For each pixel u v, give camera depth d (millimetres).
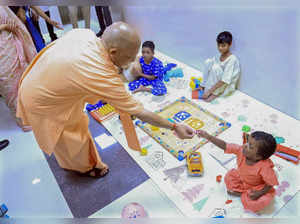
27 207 1617
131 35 1084
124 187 1653
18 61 1959
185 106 2242
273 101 2105
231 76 2168
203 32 2361
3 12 1817
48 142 1438
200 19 2305
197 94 2342
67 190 1695
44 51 1304
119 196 1604
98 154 1737
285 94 1985
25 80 1307
